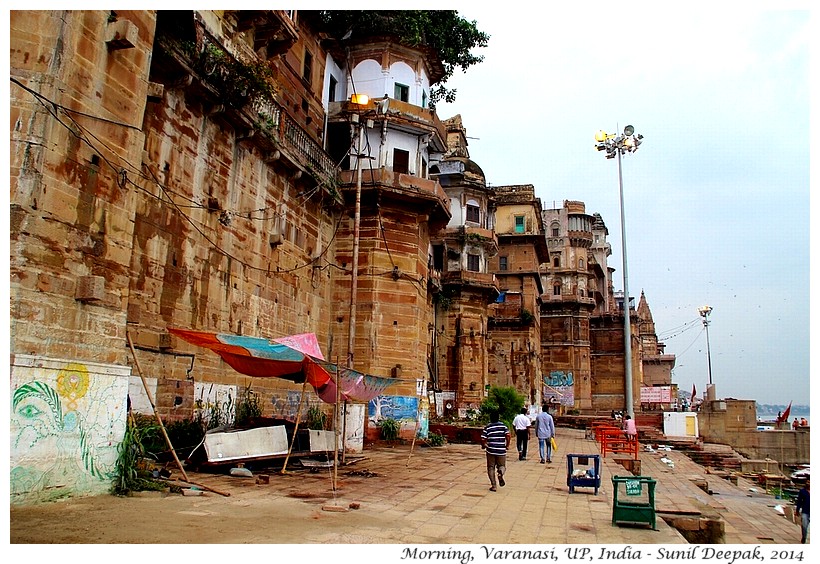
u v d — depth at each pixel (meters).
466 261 37.56
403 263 23.42
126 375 8.99
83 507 7.53
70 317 8.18
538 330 49.97
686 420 33.75
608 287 73.75
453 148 38.97
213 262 15.12
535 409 44.72
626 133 25.25
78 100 8.52
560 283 56.44
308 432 14.38
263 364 13.15
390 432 21.77
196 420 13.90
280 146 17.97
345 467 13.84
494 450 11.76
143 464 9.32
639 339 63.75
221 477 10.96
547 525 8.53
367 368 22.27
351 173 23.19
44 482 7.61
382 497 10.15
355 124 23.30
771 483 24.53
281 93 19.81
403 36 24.42
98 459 8.45
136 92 9.62
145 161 12.72
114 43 9.08
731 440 36.31
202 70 13.94
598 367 61.59
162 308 13.11
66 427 7.95
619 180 25.56
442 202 24.42
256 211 17.41
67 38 8.36
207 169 15.02
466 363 36.53
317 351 12.64
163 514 7.43
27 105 7.89
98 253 8.69
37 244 7.78
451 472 14.49
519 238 46.75
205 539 6.34
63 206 8.18
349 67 24.72
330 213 23.03
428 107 26.19
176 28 13.26
